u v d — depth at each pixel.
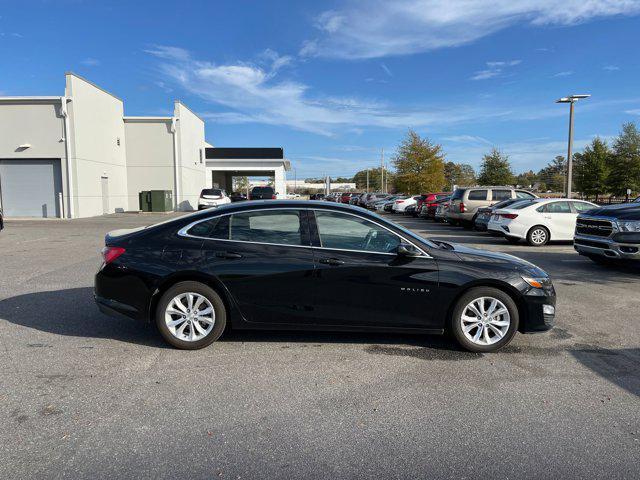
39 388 3.90
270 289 4.75
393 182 53.62
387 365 4.50
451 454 3.03
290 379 4.15
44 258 10.77
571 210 14.32
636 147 43.12
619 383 4.16
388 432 3.29
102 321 5.77
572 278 9.03
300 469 2.85
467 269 4.81
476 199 19.81
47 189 25.17
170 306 4.77
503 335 4.82
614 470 2.88
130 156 33.34
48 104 24.62
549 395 3.90
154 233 4.93
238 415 3.50
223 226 4.91
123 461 2.90
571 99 23.06
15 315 6.02
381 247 4.89
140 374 4.21
